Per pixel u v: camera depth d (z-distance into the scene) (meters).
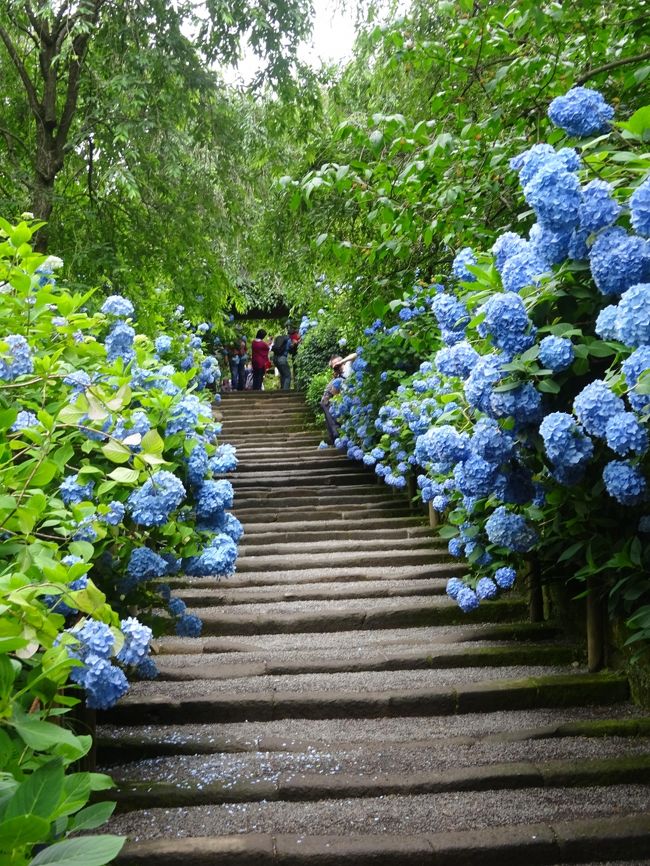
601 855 3.13
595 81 4.75
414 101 7.43
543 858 3.12
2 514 2.24
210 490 3.62
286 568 6.94
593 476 3.39
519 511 4.09
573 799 3.50
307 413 15.27
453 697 4.39
